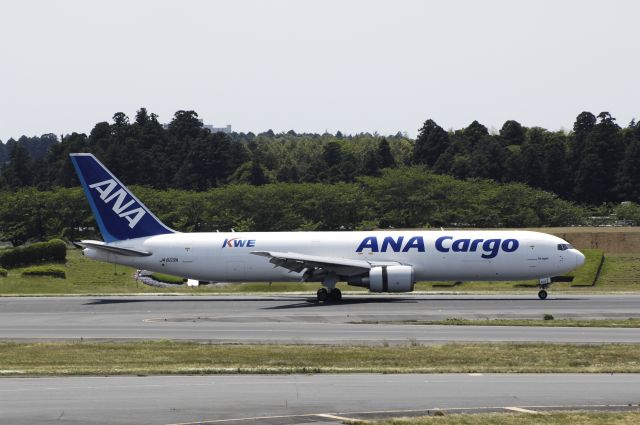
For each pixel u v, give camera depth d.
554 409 109.75
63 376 140.25
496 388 124.81
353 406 112.12
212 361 156.00
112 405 113.12
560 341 177.50
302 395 119.94
